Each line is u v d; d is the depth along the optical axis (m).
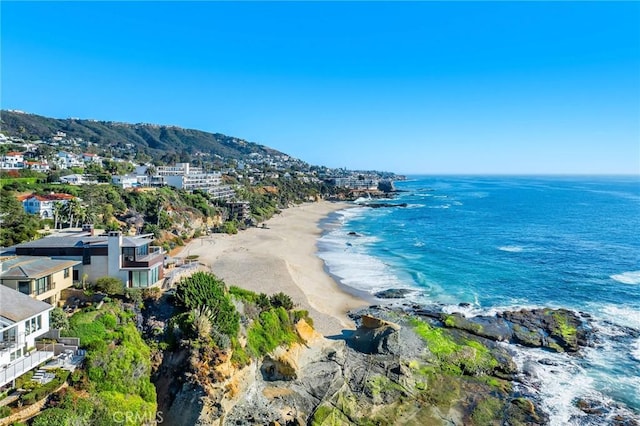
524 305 58.09
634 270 76.81
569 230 122.50
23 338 26.09
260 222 138.75
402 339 45.69
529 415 34.09
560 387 37.97
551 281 69.50
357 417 33.59
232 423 30.20
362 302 59.38
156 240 82.69
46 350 27.28
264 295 43.59
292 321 40.16
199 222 111.31
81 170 134.38
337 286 66.88
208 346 30.36
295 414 32.50
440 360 42.06
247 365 32.44
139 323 33.78
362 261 84.19
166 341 31.80
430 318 53.41
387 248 98.06
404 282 69.31
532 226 131.12
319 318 50.44
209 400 28.75
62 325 29.88
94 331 30.28
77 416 23.62
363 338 43.59
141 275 38.62
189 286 35.41
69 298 35.44
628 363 41.94
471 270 76.81
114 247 38.34
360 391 36.19
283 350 36.16
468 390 37.53
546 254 90.38
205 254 79.69
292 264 77.19
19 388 23.83
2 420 21.77
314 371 37.09
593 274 73.88
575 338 46.94
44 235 55.72
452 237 113.12
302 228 130.50
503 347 45.62
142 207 99.75
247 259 76.06
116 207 92.69
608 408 35.00
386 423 33.16
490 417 33.91
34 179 103.25
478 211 175.88
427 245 101.62
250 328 35.88
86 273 38.59
